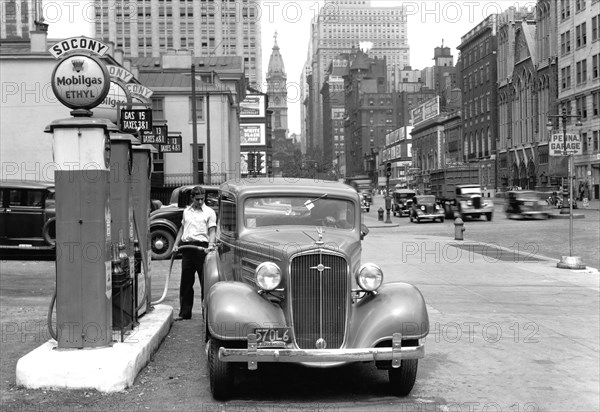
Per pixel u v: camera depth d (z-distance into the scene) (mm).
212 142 48188
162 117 48031
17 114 36906
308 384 6941
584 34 64188
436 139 118625
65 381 6473
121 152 7922
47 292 12711
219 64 69500
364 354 6062
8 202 17781
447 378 7238
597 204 56156
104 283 6891
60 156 6707
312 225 7516
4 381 6738
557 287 13930
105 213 6875
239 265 7285
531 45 80062
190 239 9906
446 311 11250
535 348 8641
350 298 6422
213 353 6254
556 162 54750
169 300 12242
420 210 42594
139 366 7008
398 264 17828
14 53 36812
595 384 7023
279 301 6465
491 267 17188
